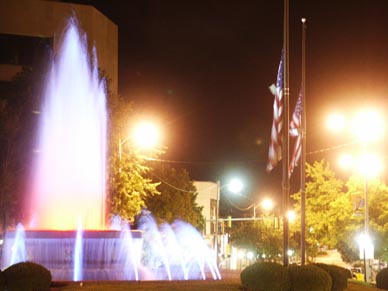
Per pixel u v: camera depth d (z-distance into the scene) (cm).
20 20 5578
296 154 2692
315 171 5244
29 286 1791
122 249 2464
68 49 3678
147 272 2586
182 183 6612
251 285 1922
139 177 4025
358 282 2488
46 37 5622
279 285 1877
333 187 5194
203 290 1902
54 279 2342
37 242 2411
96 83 3641
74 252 2416
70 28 5669
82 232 2420
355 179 4975
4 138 3166
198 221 6950
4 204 3097
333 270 2044
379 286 2367
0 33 5547
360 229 4850
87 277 2377
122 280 2192
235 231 7612
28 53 5594
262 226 7031
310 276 1875
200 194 8794
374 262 5403
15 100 3512
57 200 3238
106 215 3759
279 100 2306
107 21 6084
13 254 2570
